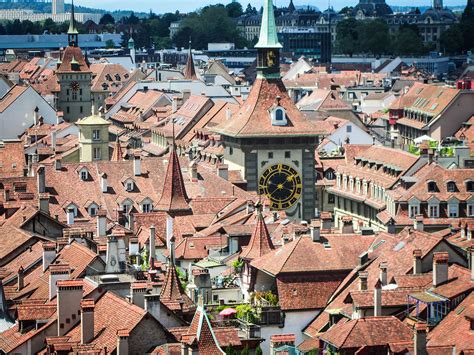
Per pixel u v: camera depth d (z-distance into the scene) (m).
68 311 136.88
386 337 138.00
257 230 181.88
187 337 119.38
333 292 162.38
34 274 163.38
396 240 165.75
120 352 127.19
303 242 168.00
